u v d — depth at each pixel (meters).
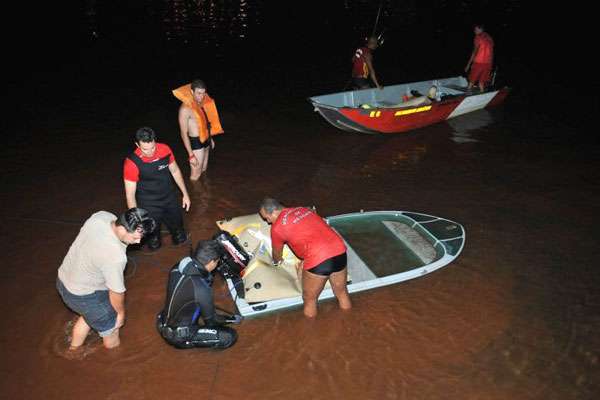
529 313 4.95
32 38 15.51
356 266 5.43
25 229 6.10
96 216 3.80
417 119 9.16
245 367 4.24
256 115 10.02
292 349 4.43
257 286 4.86
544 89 12.10
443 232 6.07
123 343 4.44
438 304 5.02
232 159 8.14
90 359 4.27
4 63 13.00
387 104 9.55
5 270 5.35
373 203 6.91
